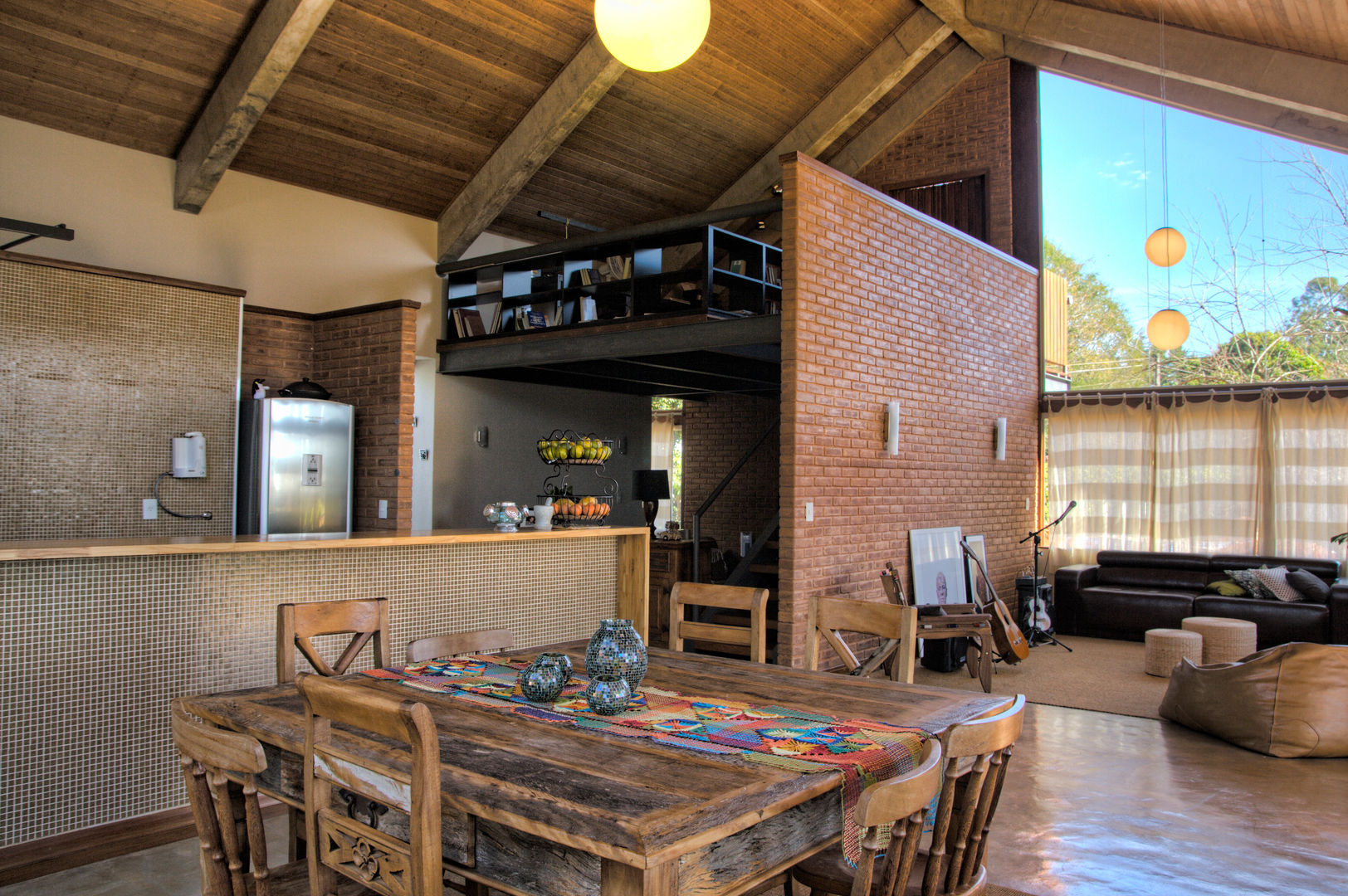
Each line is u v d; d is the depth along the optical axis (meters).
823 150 9.48
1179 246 6.27
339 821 1.72
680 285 7.96
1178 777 4.54
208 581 3.61
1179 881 3.28
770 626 7.16
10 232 5.92
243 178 7.16
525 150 7.46
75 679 3.28
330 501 6.65
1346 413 8.62
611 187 8.97
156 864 3.23
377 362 6.94
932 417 7.97
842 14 8.05
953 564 8.10
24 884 3.06
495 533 4.40
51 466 5.39
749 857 1.61
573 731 2.01
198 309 6.12
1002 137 10.18
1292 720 4.86
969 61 9.62
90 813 3.31
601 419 9.99
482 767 1.73
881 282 7.19
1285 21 6.77
